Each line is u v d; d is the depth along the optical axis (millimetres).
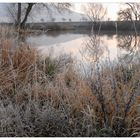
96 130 2795
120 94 2963
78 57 4758
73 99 3143
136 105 2811
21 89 3586
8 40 4148
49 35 15680
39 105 3232
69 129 2869
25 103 3320
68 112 2982
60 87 3457
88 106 2785
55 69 4336
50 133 2842
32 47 4453
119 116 2801
